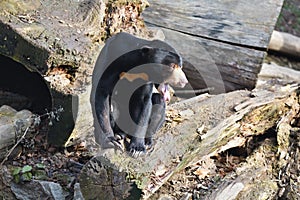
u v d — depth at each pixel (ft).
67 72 24.49
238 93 29.78
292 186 26.96
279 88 31.17
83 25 26.55
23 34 24.00
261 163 27.45
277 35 49.08
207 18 36.76
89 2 27.86
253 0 37.22
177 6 36.96
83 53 24.36
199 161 25.95
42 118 26.89
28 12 25.95
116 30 28.45
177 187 23.93
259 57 35.45
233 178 25.27
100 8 27.63
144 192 20.81
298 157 28.58
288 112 30.12
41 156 25.52
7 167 24.62
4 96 27.76
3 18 24.61
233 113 26.91
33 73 27.78
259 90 30.63
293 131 29.40
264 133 29.27
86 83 24.27
